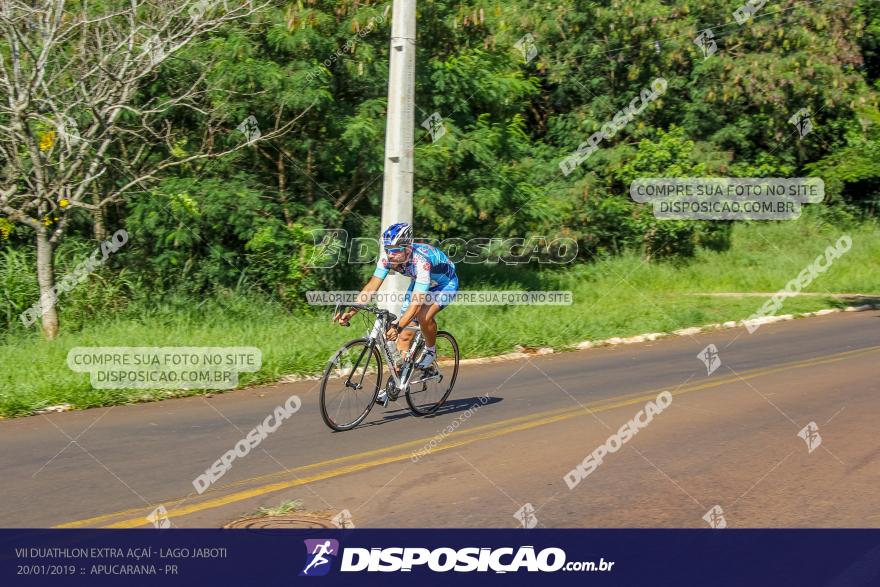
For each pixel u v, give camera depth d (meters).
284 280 13.83
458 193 16.23
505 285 18.00
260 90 13.45
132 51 11.35
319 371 10.16
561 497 5.67
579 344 13.24
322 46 14.03
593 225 22.58
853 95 27.56
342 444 7.06
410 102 11.37
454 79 15.52
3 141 10.91
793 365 11.23
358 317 12.98
